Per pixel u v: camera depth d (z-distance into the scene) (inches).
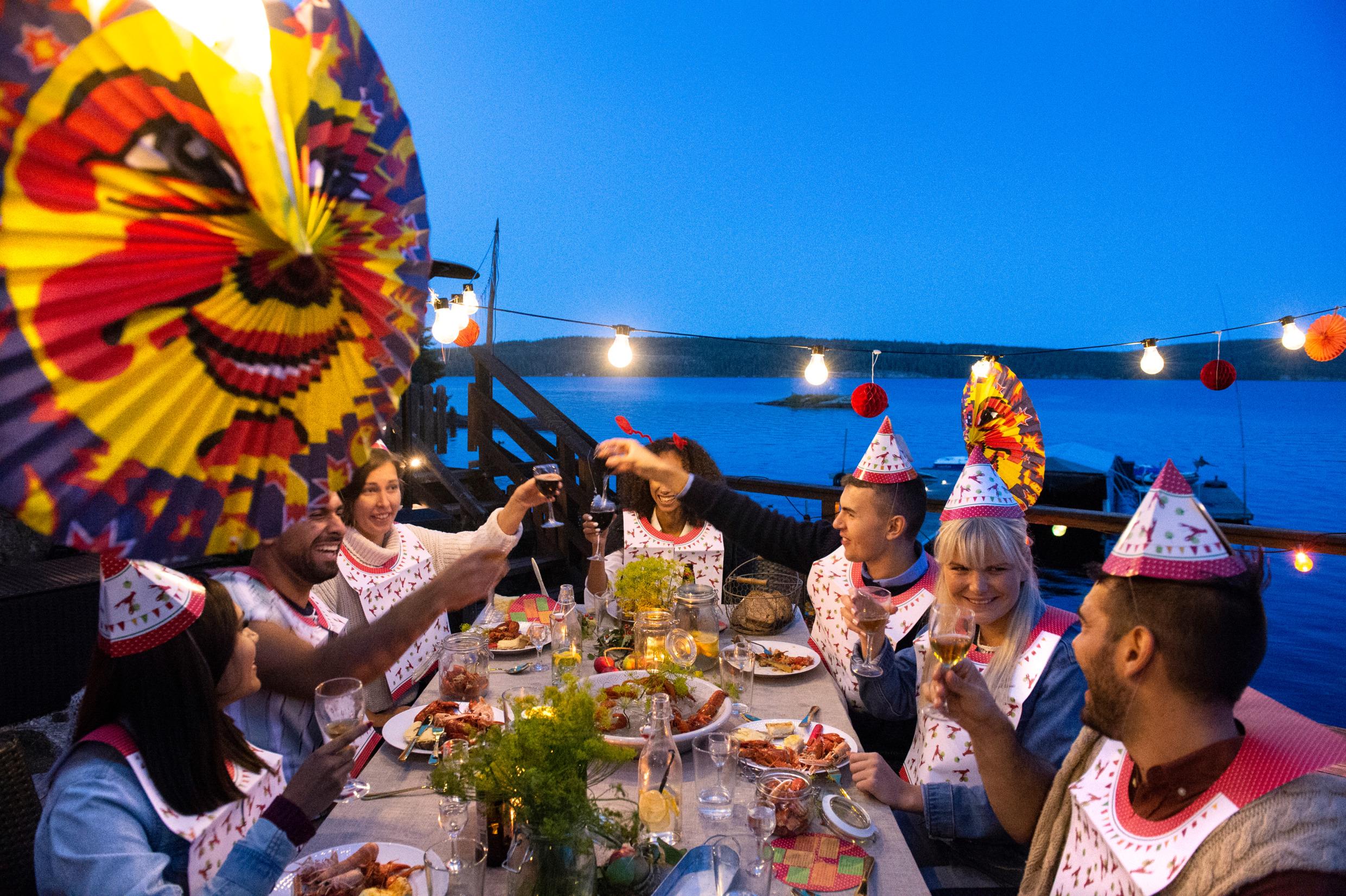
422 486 245.4
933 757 78.9
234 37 31.0
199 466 36.0
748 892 52.6
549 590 225.0
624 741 76.2
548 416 239.6
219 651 60.7
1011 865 71.4
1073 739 71.9
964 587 77.3
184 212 31.8
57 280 30.0
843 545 106.3
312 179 36.5
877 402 175.9
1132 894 43.6
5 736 138.1
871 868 62.4
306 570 88.0
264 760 69.7
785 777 69.7
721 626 124.5
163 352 33.5
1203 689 40.7
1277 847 35.8
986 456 138.1
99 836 52.5
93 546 33.3
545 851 51.1
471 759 55.3
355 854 58.8
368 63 38.5
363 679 75.4
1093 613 44.3
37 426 30.9
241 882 51.3
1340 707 292.4
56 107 27.9
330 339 40.3
